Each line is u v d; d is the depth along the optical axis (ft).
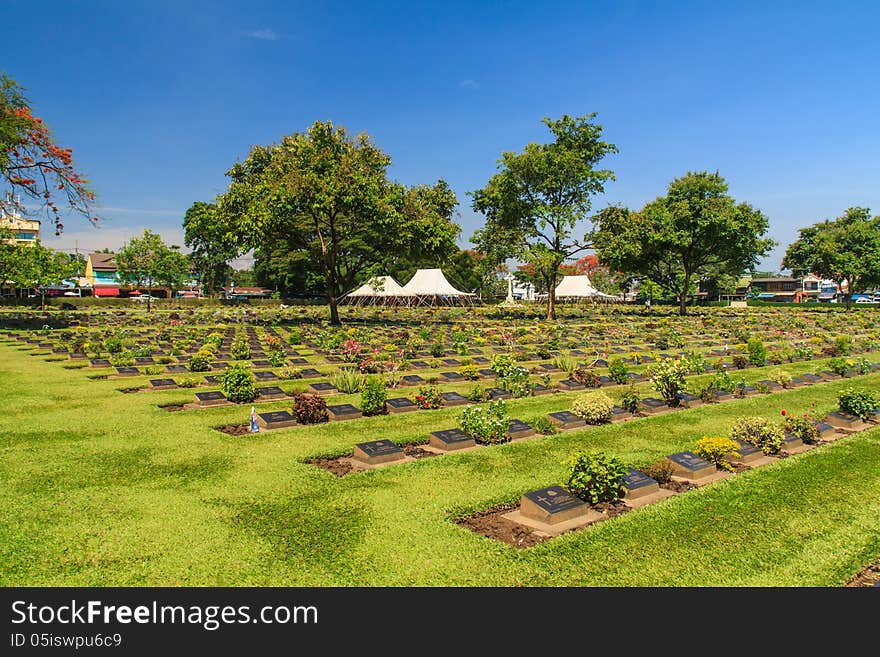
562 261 150.71
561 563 18.98
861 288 214.07
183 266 229.25
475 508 23.70
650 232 148.97
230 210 112.88
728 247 151.74
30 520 21.29
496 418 34.14
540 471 28.48
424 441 34.09
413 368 63.82
